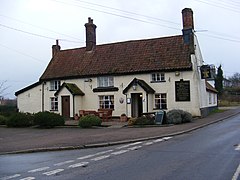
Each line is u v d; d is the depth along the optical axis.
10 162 11.15
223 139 15.16
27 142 16.36
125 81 32.56
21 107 38.22
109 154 12.16
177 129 20.39
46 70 38.03
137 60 32.94
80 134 19.64
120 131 20.70
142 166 9.61
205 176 8.08
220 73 69.62
